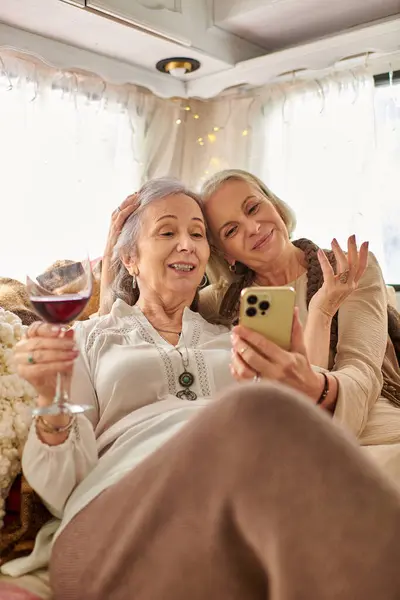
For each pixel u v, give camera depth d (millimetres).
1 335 1249
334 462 776
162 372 1352
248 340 1135
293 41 2609
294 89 2674
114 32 2203
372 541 745
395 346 1705
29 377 1024
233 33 2523
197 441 851
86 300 1012
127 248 1598
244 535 806
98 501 998
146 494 898
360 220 2492
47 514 1165
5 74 2273
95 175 2588
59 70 2438
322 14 2340
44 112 2410
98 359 1383
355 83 2498
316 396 1246
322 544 754
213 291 1797
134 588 882
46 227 2453
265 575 817
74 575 944
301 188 2662
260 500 782
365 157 2486
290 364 1136
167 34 2244
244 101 2832
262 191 1783
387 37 2219
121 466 1115
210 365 1391
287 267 1718
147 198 1583
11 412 1186
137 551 882
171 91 2678
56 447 1088
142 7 2152
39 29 2176
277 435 794
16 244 2385
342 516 754
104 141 2605
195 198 1658
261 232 1672
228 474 812
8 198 2352
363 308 1557
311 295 1637
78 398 1318
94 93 2561
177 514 854
